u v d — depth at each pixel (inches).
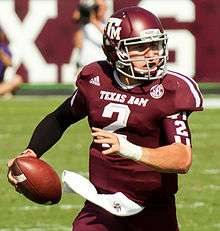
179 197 965.2
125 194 555.5
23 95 2048.5
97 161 561.0
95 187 563.2
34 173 545.6
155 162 508.4
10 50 2049.7
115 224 556.4
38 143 586.9
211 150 1283.2
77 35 1915.6
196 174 1096.2
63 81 2062.0
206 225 846.5
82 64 1923.0
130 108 547.8
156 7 2037.4
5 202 943.7
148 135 548.7
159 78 544.1
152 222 560.1
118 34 543.5
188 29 2047.2
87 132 1469.0
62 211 903.7
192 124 1577.3
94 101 560.7
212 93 2054.6
